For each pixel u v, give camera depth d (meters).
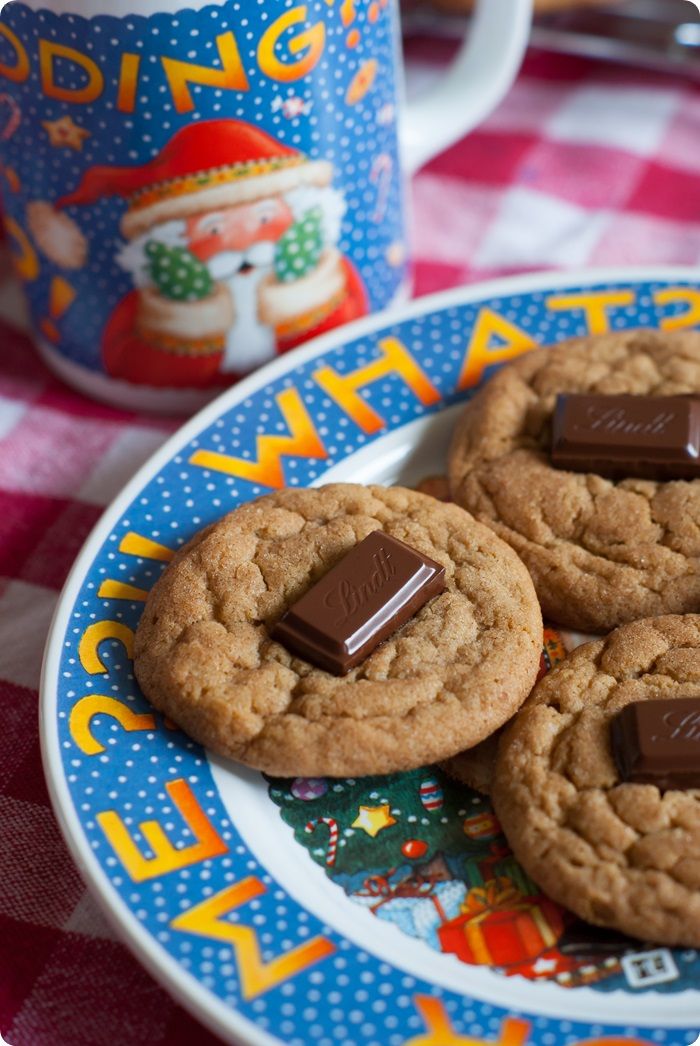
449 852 0.39
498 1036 0.36
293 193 0.44
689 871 0.37
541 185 0.55
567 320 0.48
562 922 0.38
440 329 0.47
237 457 0.45
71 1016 0.38
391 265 0.48
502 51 0.49
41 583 0.45
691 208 0.54
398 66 0.45
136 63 0.41
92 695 0.40
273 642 0.40
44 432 0.48
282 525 0.42
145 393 0.47
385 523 0.42
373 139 0.45
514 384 0.45
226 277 0.45
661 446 0.43
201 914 0.37
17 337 0.51
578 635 0.42
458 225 0.54
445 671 0.40
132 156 0.43
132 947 0.37
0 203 0.53
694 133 0.56
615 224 0.53
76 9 0.41
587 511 0.43
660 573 0.42
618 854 0.38
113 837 0.38
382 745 0.39
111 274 0.45
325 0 0.42
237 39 0.42
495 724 0.39
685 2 0.57
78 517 0.46
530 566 0.42
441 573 0.41
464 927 0.38
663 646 0.40
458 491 0.44
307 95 0.43
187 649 0.40
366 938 0.38
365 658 0.40
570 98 0.58
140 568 0.42
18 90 0.43
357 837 0.39
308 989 0.36
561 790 0.38
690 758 0.38
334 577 0.40
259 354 0.46
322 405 0.46
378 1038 0.36
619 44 0.58
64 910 0.39
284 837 0.39
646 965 0.37
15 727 0.42
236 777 0.40
